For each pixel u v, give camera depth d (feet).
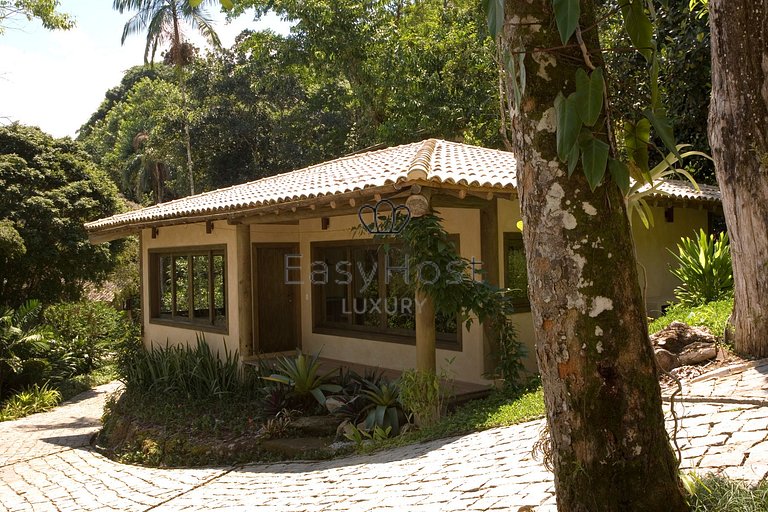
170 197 131.64
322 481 20.93
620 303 8.95
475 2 72.54
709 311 27.91
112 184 74.38
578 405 9.04
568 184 8.83
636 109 9.71
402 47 73.41
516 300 32.99
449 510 14.47
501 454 18.13
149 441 33.27
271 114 100.22
